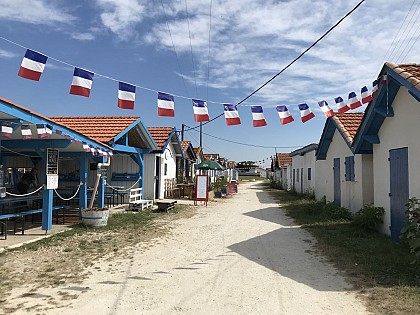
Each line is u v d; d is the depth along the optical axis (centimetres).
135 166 1762
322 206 1409
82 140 989
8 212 1170
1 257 705
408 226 666
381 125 946
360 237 894
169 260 697
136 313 444
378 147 974
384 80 807
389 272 596
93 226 1055
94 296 498
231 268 641
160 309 457
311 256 725
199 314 442
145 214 1374
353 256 702
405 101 808
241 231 1027
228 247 816
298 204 1722
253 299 490
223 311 451
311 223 1147
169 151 2162
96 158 1209
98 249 784
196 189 1805
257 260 698
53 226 1062
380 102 885
